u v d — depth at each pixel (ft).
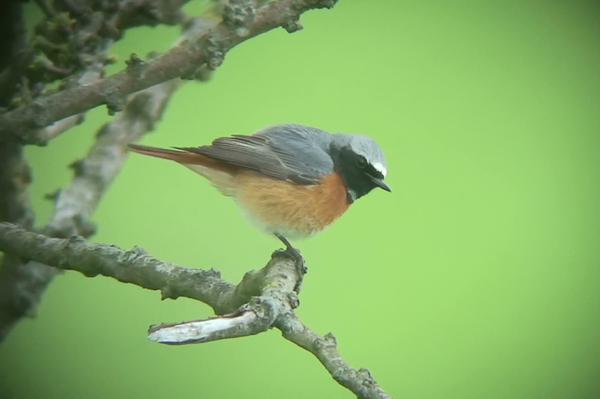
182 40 14.49
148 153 14.56
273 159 14.65
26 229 14.47
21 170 14.47
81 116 14.52
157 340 14.01
